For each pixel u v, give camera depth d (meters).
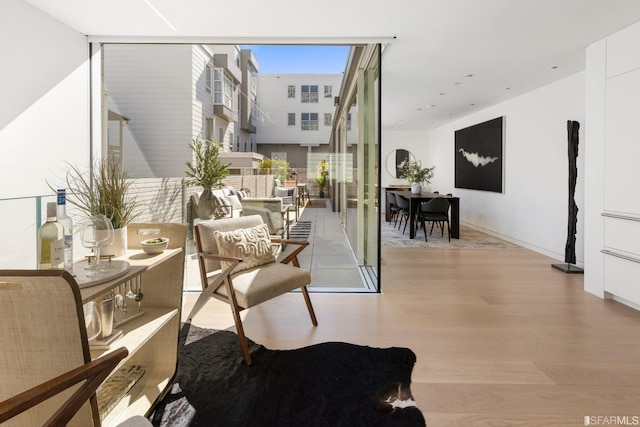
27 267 1.60
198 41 3.17
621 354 2.26
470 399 1.81
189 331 2.58
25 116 2.44
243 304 2.23
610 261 3.17
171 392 1.87
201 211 3.67
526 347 2.36
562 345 2.38
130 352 1.52
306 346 2.36
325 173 3.86
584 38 3.18
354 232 3.96
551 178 4.85
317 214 3.86
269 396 1.83
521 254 5.09
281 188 3.80
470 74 4.31
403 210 6.99
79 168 2.96
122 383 1.76
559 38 3.18
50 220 1.40
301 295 3.36
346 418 1.67
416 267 4.39
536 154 5.16
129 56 3.47
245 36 3.09
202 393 1.86
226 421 1.65
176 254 2.01
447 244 5.83
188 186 3.63
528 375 2.03
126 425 1.12
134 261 1.72
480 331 2.60
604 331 2.59
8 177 2.33
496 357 2.23
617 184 3.07
